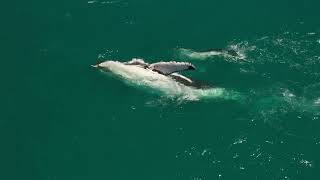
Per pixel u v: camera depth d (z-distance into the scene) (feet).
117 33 202.69
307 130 162.50
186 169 152.05
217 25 206.80
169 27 205.77
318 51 192.13
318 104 170.91
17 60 189.37
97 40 199.31
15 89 177.68
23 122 166.71
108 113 169.17
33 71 184.96
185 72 184.14
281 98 173.17
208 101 173.27
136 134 162.50
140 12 212.84
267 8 214.90
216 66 186.91
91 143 160.25
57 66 187.32
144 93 175.63
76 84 179.52
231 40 199.00
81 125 165.68
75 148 158.81
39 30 203.92
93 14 211.82
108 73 181.16
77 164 154.10
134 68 178.70
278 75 182.39
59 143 160.35
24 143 160.45
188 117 167.73
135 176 150.51
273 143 158.51
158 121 166.40
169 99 173.68
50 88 178.19
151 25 206.69
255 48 194.39
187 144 159.22
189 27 205.77
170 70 176.96
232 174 150.41
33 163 154.61
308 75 182.19
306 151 156.35
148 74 177.06
